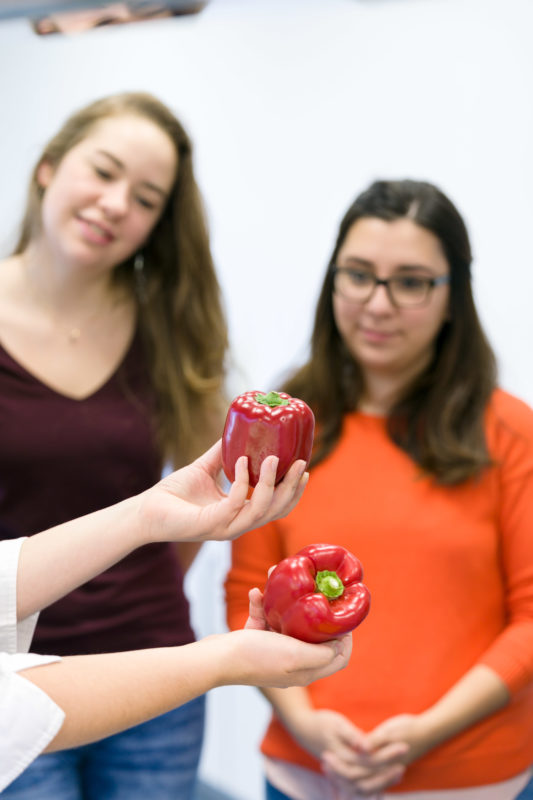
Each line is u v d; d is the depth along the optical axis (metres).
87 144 1.50
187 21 2.12
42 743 0.98
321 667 1.05
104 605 1.48
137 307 1.63
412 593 1.42
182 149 1.58
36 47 2.30
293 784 1.46
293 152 2.04
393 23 1.89
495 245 1.84
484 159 1.84
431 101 1.88
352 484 1.47
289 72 2.02
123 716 1.01
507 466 1.45
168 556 1.55
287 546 1.48
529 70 1.77
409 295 1.45
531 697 1.45
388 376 1.50
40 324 1.53
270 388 1.62
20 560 1.08
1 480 1.48
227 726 2.23
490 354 1.51
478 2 1.81
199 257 1.63
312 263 2.04
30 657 1.03
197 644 1.05
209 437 1.65
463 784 1.41
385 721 1.41
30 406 1.49
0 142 2.40
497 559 1.46
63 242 1.50
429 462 1.45
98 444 1.50
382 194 1.46
